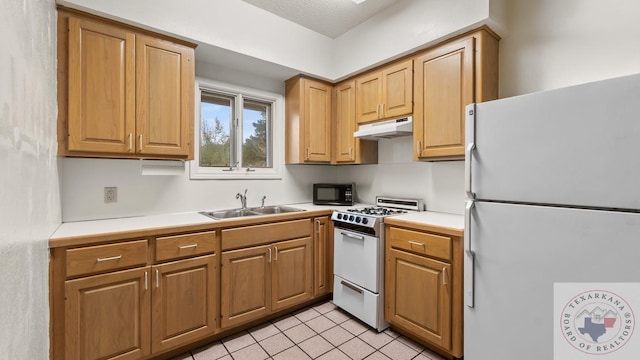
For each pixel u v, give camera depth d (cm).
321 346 201
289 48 267
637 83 107
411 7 231
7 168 63
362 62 271
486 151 151
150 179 227
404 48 235
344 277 248
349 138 294
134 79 190
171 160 221
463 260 176
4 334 59
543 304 131
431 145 222
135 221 198
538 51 196
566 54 185
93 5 171
